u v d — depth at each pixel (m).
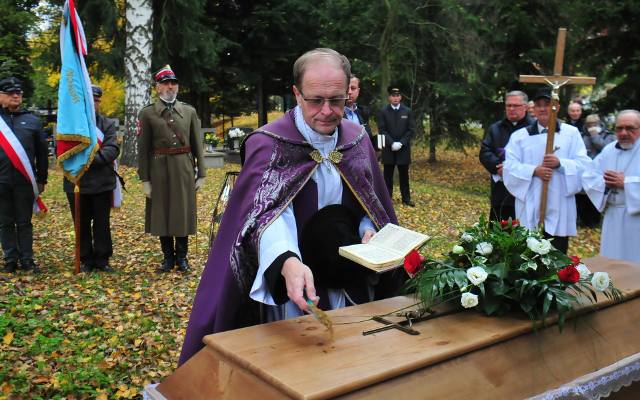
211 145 16.20
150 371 3.97
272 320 2.45
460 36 16.06
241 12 21.95
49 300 5.23
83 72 5.84
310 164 2.37
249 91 25.41
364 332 1.95
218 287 2.35
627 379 2.23
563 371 2.06
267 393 1.62
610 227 5.30
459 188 16.23
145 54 13.50
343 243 2.42
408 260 2.17
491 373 1.88
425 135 19.03
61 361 3.94
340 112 2.26
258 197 2.27
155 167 6.24
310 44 22.41
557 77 5.15
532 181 5.48
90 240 6.48
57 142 5.87
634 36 12.77
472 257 2.24
